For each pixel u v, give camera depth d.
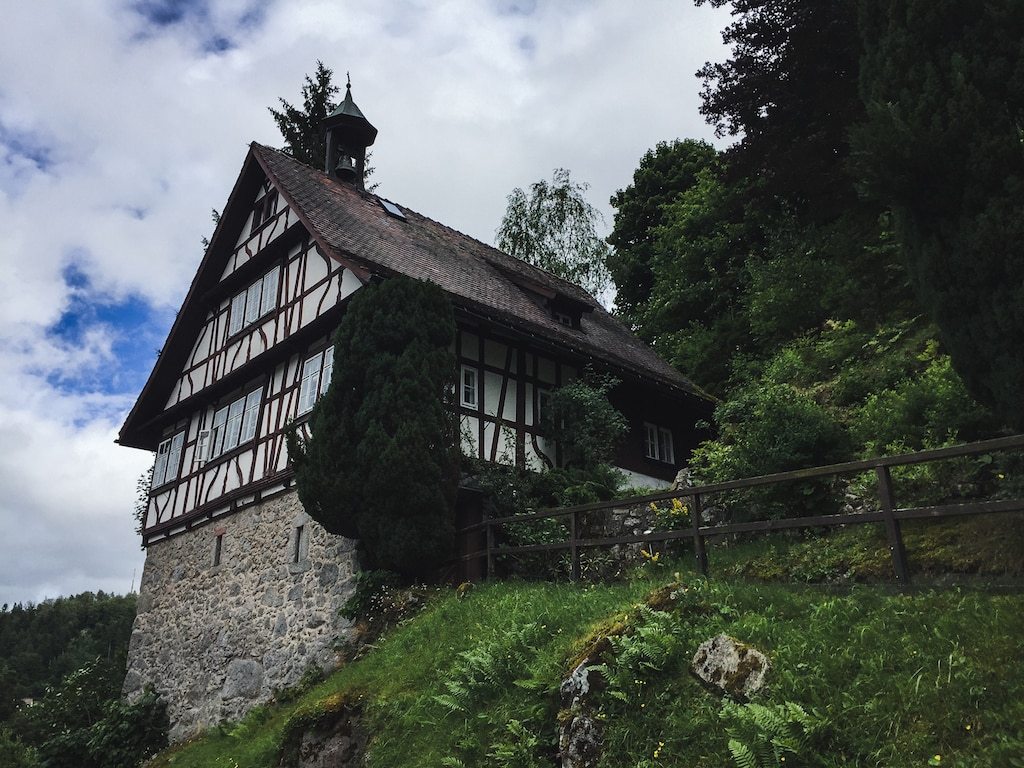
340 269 15.04
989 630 5.55
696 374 22.88
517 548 10.98
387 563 12.18
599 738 6.30
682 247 26.89
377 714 8.63
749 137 18.62
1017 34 7.46
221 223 18.42
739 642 6.29
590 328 19.61
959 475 8.64
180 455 18.75
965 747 4.82
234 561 15.88
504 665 7.89
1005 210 7.17
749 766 5.14
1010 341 7.12
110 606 72.06
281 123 29.62
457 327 14.74
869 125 7.77
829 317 16.97
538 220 30.33
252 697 14.16
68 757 15.93
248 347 17.16
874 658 5.70
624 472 16.69
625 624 7.14
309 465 12.56
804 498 9.77
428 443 12.15
